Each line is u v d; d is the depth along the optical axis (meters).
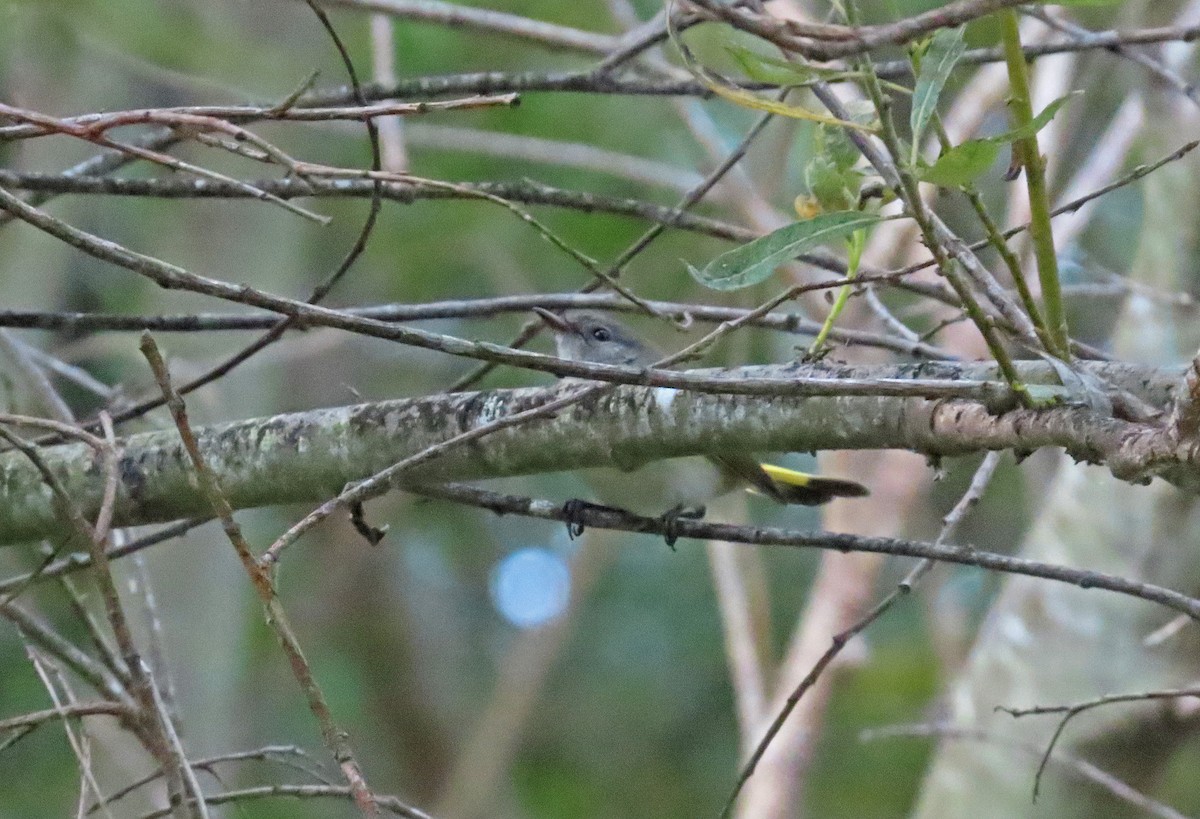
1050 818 10.14
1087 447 5.04
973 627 17.89
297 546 20.22
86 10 11.93
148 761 10.70
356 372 19.38
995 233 5.28
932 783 10.76
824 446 5.87
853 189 6.37
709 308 7.73
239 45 13.00
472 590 23.27
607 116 15.88
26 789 15.89
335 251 17.25
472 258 16.28
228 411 14.53
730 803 6.84
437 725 22.03
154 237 15.62
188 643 14.09
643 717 21.34
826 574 12.76
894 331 9.70
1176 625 8.84
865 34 4.60
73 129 5.50
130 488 6.69
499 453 6.36
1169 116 10.38
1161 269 10.38
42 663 6.73
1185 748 11.83
